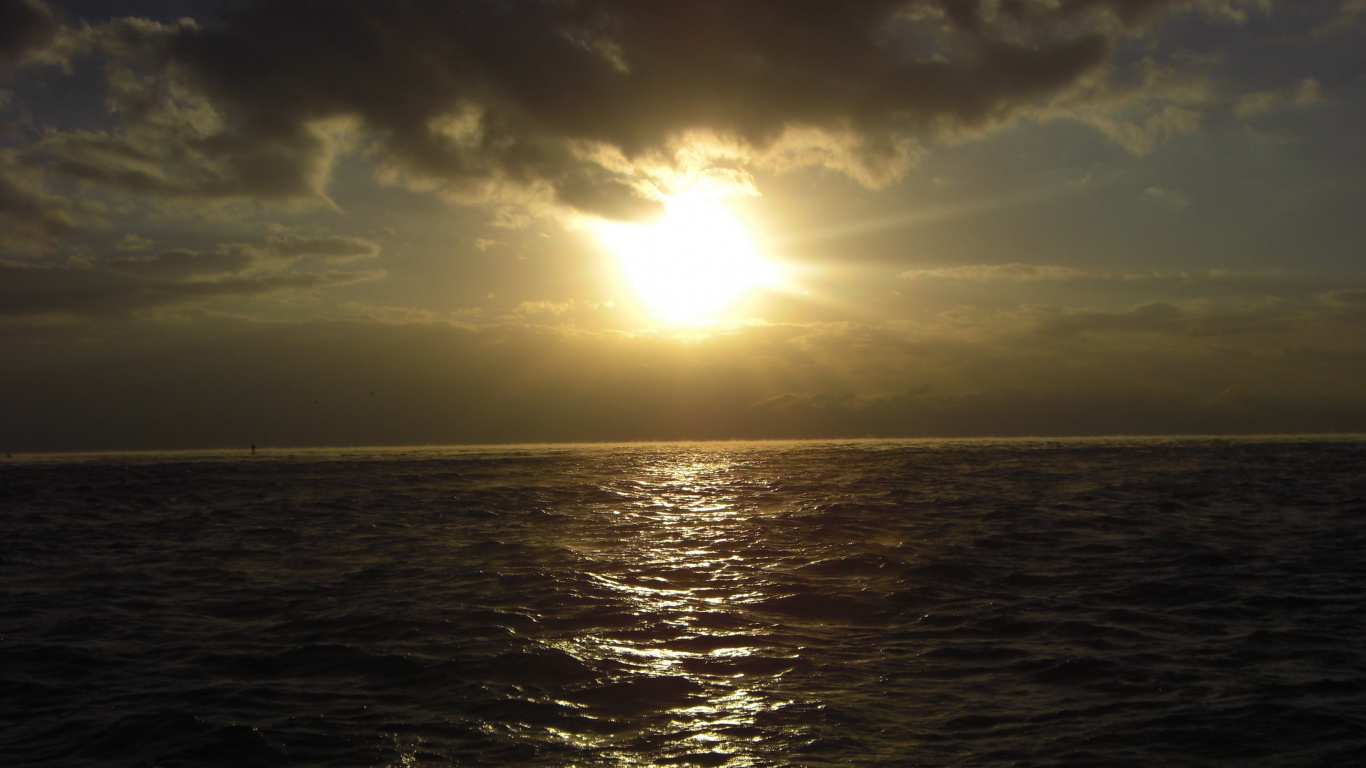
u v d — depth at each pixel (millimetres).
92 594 15156
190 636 12219
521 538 20422
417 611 13234
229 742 8328
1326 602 13336
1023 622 12305
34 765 7984
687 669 10320
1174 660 10539
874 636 11672
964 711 8914
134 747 8305
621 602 13609
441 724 8703
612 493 30734
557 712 8969
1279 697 9219
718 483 33844
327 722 8805
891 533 20234
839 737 8250
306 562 18031
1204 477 34750
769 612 12938
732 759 7773
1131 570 15773
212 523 24906
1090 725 8516
